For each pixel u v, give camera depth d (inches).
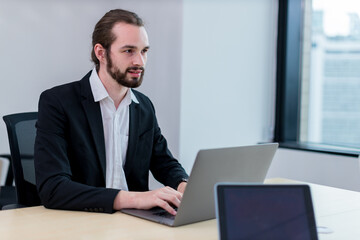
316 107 143.6
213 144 139.0
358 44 131.1
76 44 154.4
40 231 52.1
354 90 133.1
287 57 146.4
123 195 61.3
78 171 72.1
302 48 147.6
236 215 42.4
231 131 141.9
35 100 147.9
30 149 83.2
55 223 55.4
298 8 146.3
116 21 70.8
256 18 143.9
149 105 82.6
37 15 146.5
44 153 67.1
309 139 146.4
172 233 52.3
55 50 150.4
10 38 142.3
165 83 138.1
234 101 141.8
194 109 135.1
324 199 70.9
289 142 146.7
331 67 138.7
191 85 134.0
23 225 54.4
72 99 72.7
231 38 139.9
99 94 73.7
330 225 56.8
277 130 149.4
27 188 81.1
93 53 76.0
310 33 144.8
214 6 136.2
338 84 137.3
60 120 70.4
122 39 69.7
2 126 142.2
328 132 140.5
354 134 133.6
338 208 65.5
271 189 43.6
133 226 54.6
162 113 139.6
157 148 82.4
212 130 138.6
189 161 135.5
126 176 77.9
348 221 58.8
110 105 75.5
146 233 52.1
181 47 131.9
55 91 72.9
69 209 61.9
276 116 149.1
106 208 60.1
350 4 132.6
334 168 124.9
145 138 79.7
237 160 55.7
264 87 147.6
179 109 133.0
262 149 58.5
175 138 134.6
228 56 139.7
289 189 44.0
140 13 147.3
